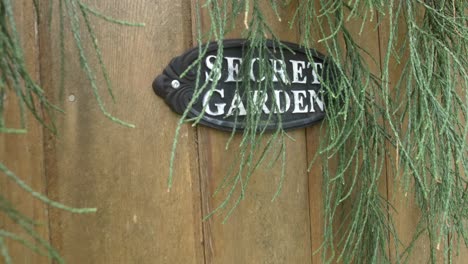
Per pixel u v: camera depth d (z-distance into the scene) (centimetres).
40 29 61
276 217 79
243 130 73
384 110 81
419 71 75
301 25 79
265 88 68
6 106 58
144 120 67
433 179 83
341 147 78
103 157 65
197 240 71
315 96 79
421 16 91
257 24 68
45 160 61
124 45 66
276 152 79
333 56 72
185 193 70
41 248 60
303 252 82
